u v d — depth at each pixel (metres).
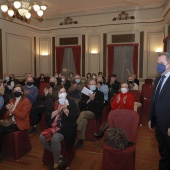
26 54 8.78
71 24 8.92
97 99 3.84
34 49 9.28
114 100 3.82
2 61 7.51
